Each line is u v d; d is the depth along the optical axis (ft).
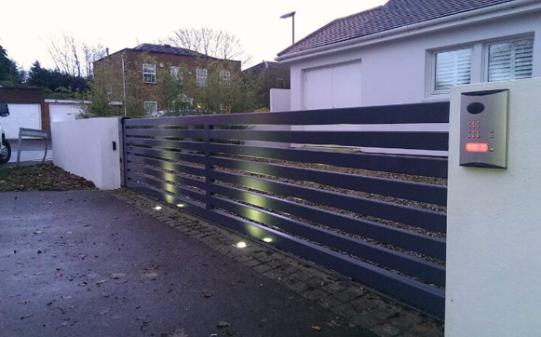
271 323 9.09
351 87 39.09
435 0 35.68
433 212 9.09
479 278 6.00
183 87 42.68
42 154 53.31
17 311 9.91
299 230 13.03
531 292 5.41
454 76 31.35
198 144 18.57
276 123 13.61
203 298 10.40
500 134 5.54
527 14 26.37
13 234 16.51
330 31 43.57
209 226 17.28
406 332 8.55
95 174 28.17
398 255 9.90
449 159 6.31
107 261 13.25
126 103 39.81
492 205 5.76
